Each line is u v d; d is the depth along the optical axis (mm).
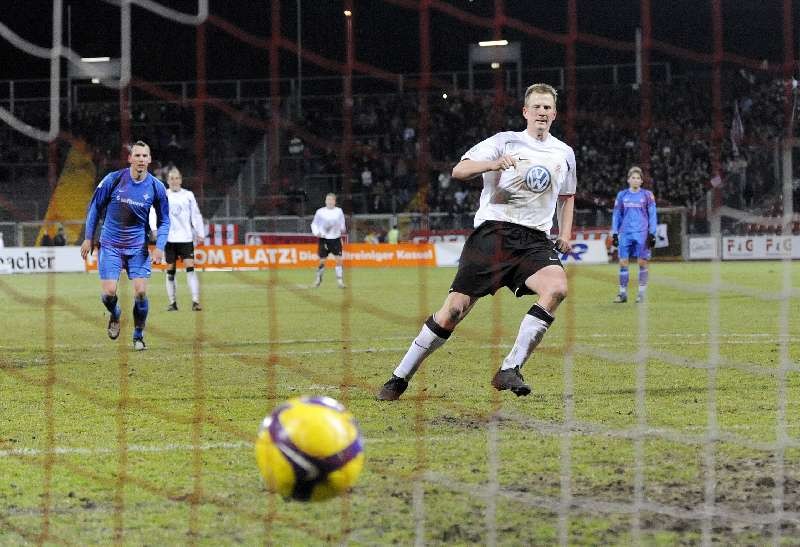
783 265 30828
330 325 14266
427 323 7414
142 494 4988
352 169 40219
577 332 12531
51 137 13766
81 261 33781
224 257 33750
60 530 4426
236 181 40344
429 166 39844
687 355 10055
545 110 7297
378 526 4453
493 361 9844
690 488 4992
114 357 10680
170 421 6875
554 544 4191
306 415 4230
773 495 4863
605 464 5480
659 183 37250
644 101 37562
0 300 20484
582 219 35781
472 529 4398
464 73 40688
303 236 35875
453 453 5773
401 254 34531
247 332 13359
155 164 40594
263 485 5133
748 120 33688
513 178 7273
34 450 5941
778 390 7805
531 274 7273
